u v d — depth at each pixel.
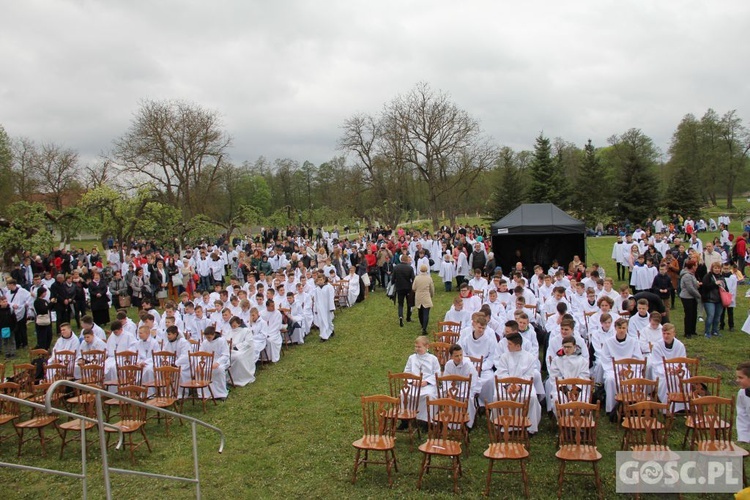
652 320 9.66
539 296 14.78
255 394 10.88
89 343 11.20
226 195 55.44
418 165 46.97
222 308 13.77
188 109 42.44
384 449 6.94
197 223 32.03
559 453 6.54
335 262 22.48
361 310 19.06
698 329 14.06
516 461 7.48
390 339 14.66
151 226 29.03
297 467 7.64
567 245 21.58
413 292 16.36
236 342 11.68
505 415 6.86
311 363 12.87
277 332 13.37
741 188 58.81
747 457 7.30
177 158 42.31
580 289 12.98
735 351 11.94
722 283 13.08
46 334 14.37
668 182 56.50
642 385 8.17
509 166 49.31
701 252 21.00
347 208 51.53
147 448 8.54
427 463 7.11
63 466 8.07
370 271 23.03
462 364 8.55
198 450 8.36
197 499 6.75
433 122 45.66
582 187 49.72
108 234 34.22
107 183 39.88
